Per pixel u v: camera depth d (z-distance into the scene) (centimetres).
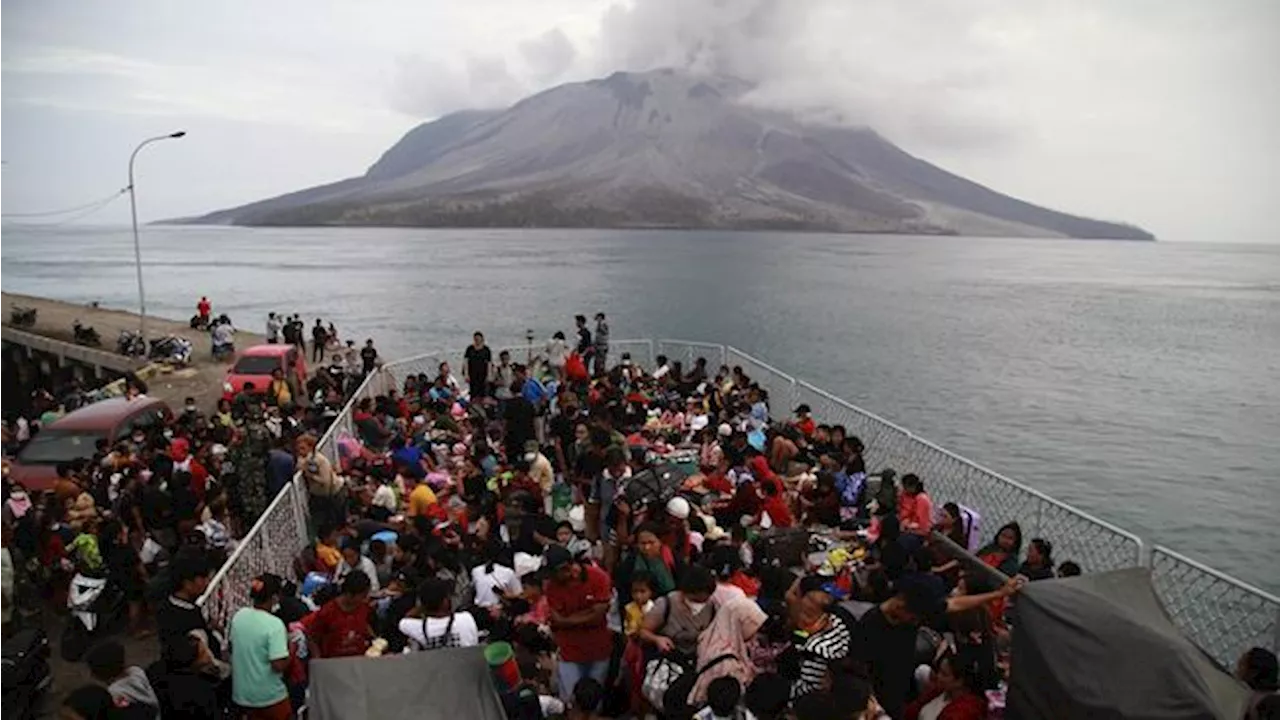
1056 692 657
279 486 1568
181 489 1359
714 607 855
